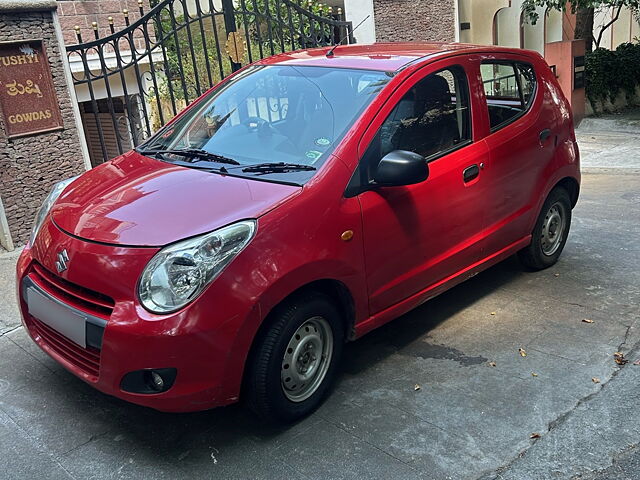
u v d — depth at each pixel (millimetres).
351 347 3979
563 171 4844
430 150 3807
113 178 3602
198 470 2918
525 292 4684
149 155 3912
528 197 4570
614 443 3018
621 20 16781
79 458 3023
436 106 3875
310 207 3104
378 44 4594
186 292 2740
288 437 3139
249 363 2984
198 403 2846
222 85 4402
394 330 4184
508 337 4039
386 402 3396
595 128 11211
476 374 3631
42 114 5586
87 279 2900
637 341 3926
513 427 3154
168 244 2822
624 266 5082
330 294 3371
